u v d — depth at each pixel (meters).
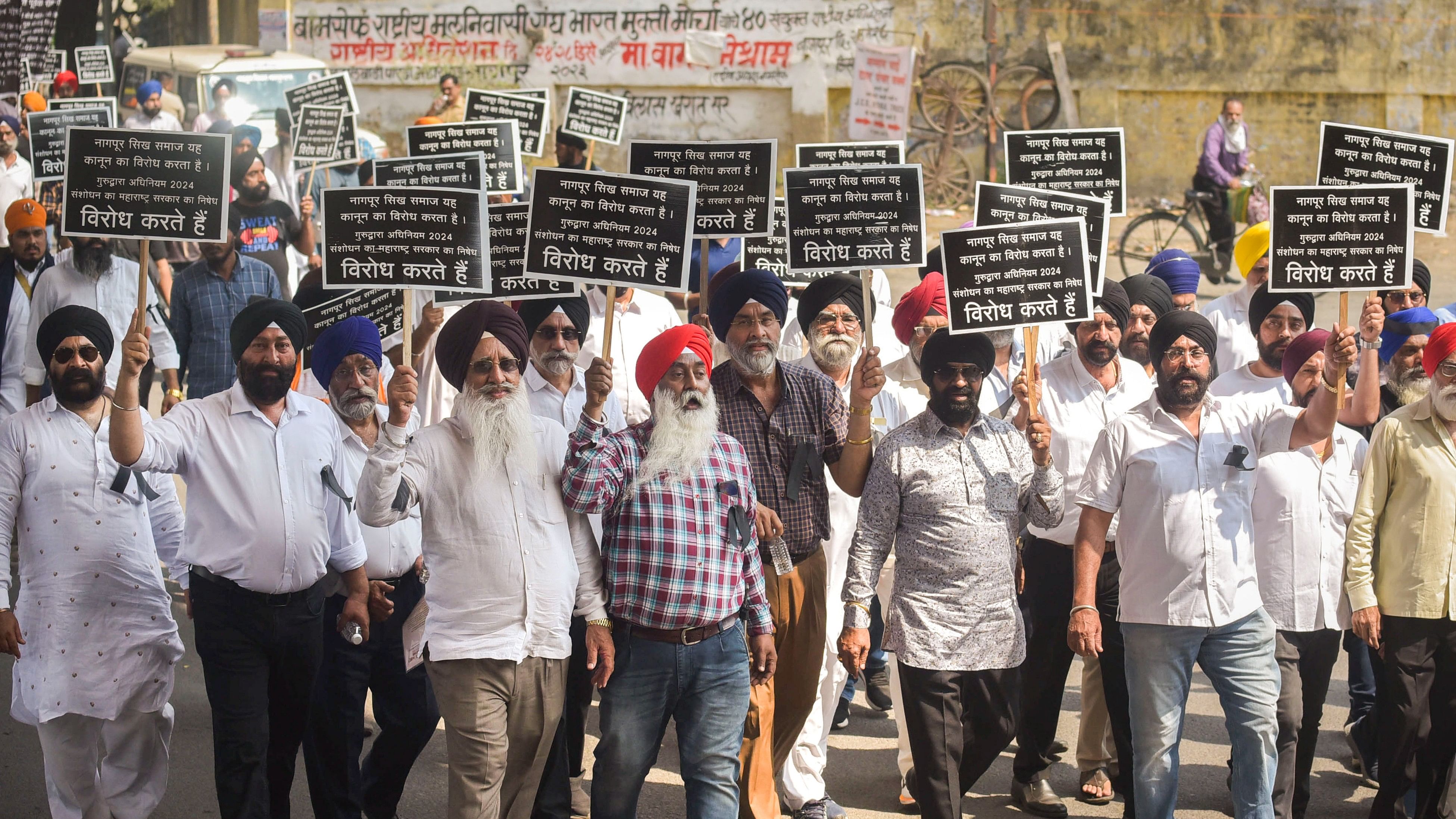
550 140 22.95
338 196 5.07
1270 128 21.84
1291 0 21.52
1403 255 5.52
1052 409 5.88
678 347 4.55
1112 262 18.19
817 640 5.06
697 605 4.45
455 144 7.96
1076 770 6.09
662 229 5.18
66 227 4.76
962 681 4.91
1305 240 5.56
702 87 22.61
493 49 23.03
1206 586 4.80
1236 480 4.90
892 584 5.74
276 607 4.69
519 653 4.30
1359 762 6.04
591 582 4.53
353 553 4.96
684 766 4.55
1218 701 6.80
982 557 4.82
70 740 4.77
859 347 5.82
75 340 4.71
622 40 22.69
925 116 22.11
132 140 4.80
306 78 16.34
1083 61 21.95
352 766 5.06
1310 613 5.25
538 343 5.58
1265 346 6.13
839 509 5.70
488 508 4.34
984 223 6.01
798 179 5.60
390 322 6.15
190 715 6.46
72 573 4.70
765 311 5.09
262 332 4.74
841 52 22.12
